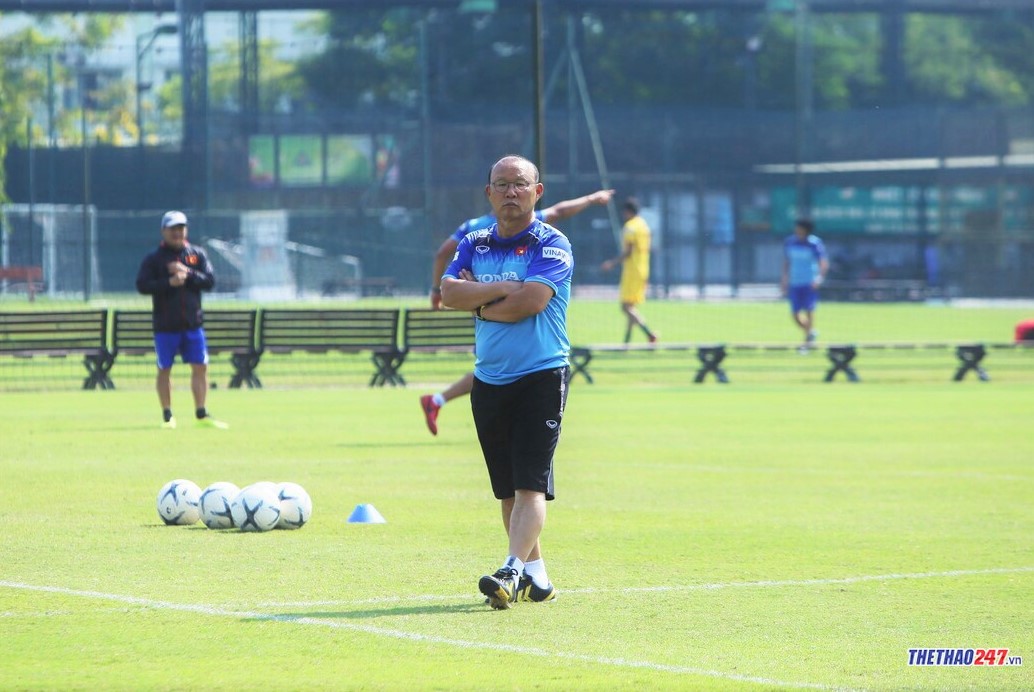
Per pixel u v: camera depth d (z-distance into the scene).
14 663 23.05
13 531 36.50
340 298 174.75
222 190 195.62
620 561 32.94
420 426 67.81
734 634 25.30
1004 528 38.19
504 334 27.11
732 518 39.91
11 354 91.62
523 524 26.98
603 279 196.00
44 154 188.25
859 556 33.69
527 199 27.19
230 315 100.50
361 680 22.00
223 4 196.88
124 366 113.75
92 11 192.12
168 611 26.91
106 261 167.12
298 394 89.38
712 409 78.88
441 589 29.19
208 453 55.44
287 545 34.53
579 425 69.50
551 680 22.00
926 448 59.28
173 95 194.00
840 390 94.00
